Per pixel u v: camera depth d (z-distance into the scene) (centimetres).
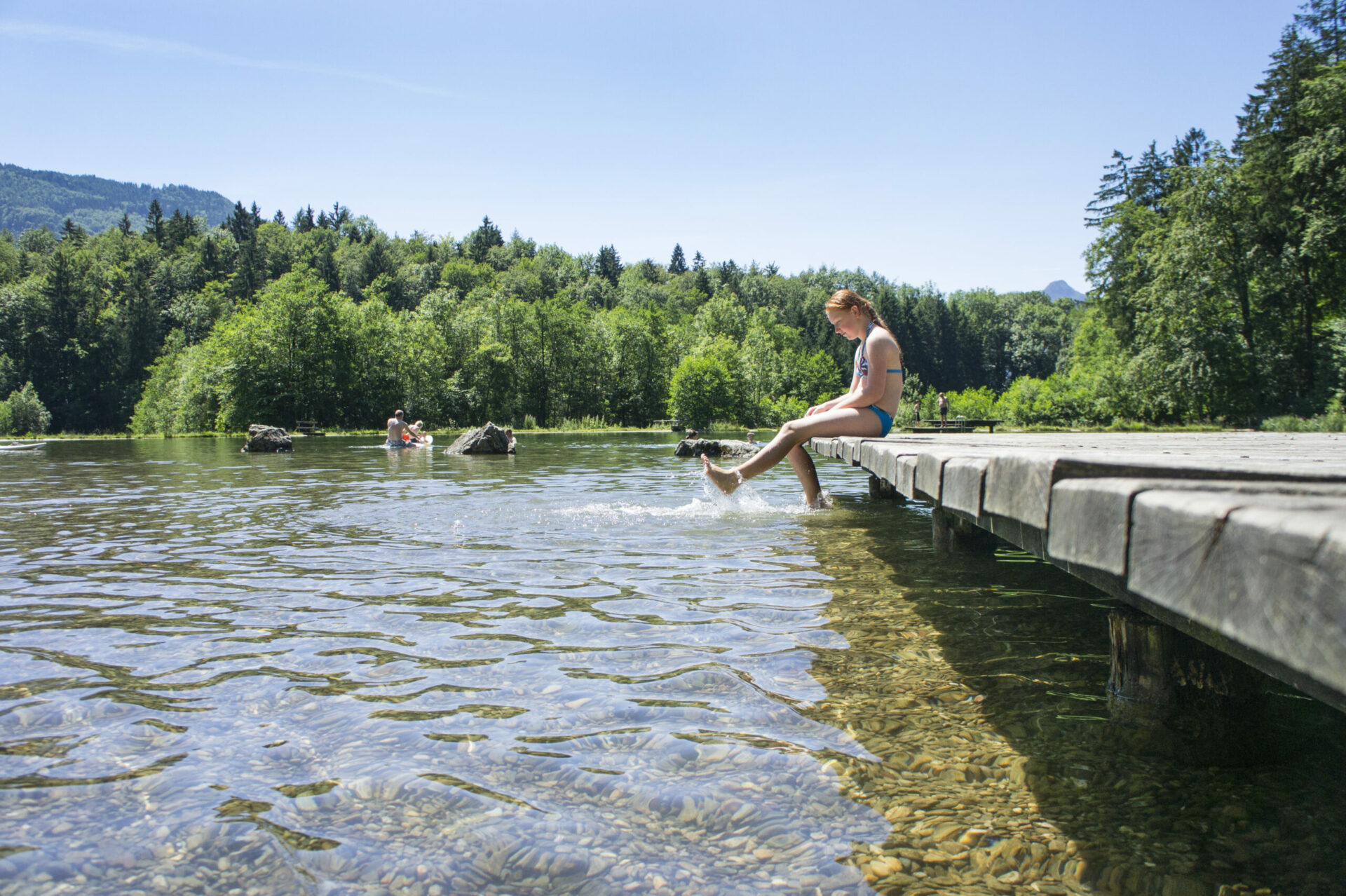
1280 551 81
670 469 1264
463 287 10044
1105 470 145
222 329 5309
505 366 6122
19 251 10306
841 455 608
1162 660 232
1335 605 72
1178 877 144
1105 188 4419
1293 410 3127
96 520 651
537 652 288
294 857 154
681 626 322
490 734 214
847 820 168
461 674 264
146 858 153
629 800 177
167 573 429
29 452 2056
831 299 637
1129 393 3747
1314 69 3023
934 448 399
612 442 2656
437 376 5688
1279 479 123
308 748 206
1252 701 229
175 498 819
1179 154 4266
